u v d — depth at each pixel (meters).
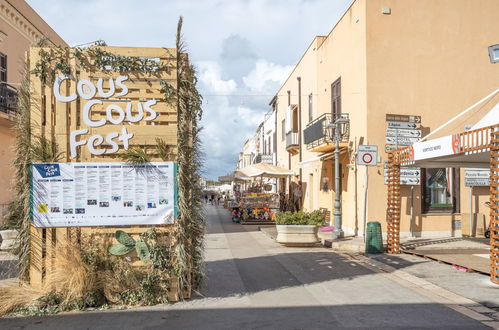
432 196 14.27
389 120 13.94
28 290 6.17
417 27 14.38
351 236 14.61
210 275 8.60
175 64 6.66
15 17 18.06
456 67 14.59
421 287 7.60
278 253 11.70
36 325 5.43
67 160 6.41
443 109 14.43
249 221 21.97
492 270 7.76
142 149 6.55
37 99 6.37
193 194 6.80
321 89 19.80
